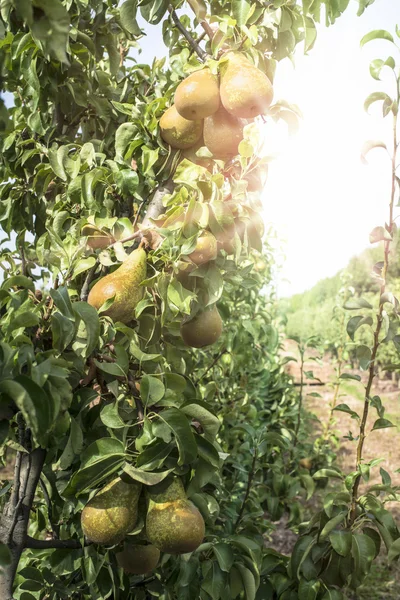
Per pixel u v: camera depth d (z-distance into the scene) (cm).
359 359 272
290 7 231
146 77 303
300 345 541
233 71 206
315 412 1209
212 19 218
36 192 276
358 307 272
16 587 241
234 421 426
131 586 252
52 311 189
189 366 282
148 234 208
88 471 172
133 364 212
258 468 355
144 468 176
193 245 191
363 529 270
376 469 880
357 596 526
